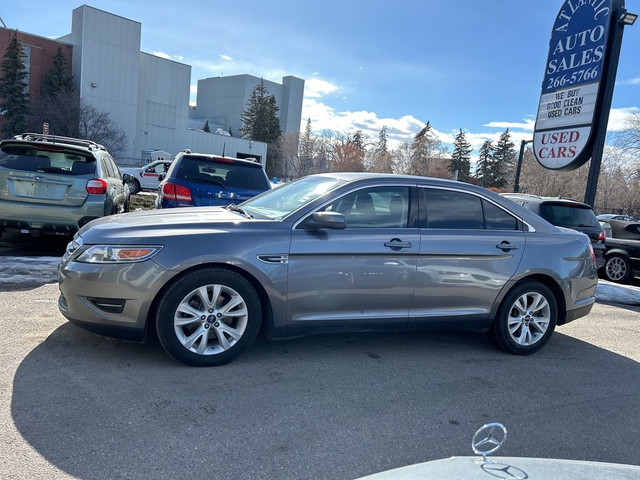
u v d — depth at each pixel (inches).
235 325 153.6
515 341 185.3
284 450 108.9
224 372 148.0
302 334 160.1
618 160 2030.0
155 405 123.9
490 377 162.4
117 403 123.2
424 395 143.9
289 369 154.8
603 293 328.8
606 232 468.8
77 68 1942.7
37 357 146.5
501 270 179.5
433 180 178.9
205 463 101.6
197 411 122.7
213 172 298.2
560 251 189.5
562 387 158.7
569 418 136.6
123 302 141.9
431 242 169.3
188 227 151.3
